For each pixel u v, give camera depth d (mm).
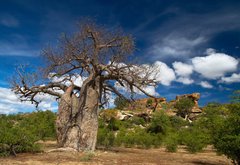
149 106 45094
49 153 15094
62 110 17484
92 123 17203
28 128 25172
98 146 22500
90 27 17625
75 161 12547
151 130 33906
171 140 22547
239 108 12094
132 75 16922
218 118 13234
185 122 42031
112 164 12164
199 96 57469
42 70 18156
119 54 17062
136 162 13164
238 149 11773
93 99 17359
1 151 13789
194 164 13734
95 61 17234
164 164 13023
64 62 17734
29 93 18906
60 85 18781
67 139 16922
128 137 25688
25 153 14797
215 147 12953
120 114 40469
